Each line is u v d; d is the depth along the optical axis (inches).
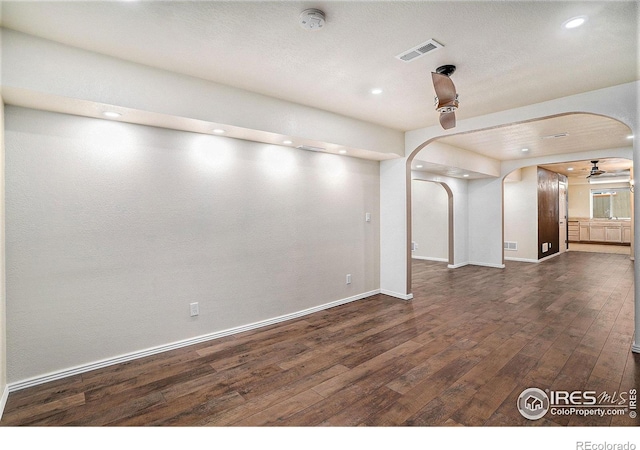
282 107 131.7
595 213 474.9
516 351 117.2
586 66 103.3
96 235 105.0
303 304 162.1
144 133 114.0
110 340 108.3
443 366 106.5
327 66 102.9
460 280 240.4
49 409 84.0
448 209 302.0
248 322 141.8
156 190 116.6
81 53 89.9
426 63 101.1
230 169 135.1
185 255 123.7
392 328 142.2
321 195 169.2
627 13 74.9
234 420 79.4
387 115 154.4
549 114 134.2
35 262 95.0
